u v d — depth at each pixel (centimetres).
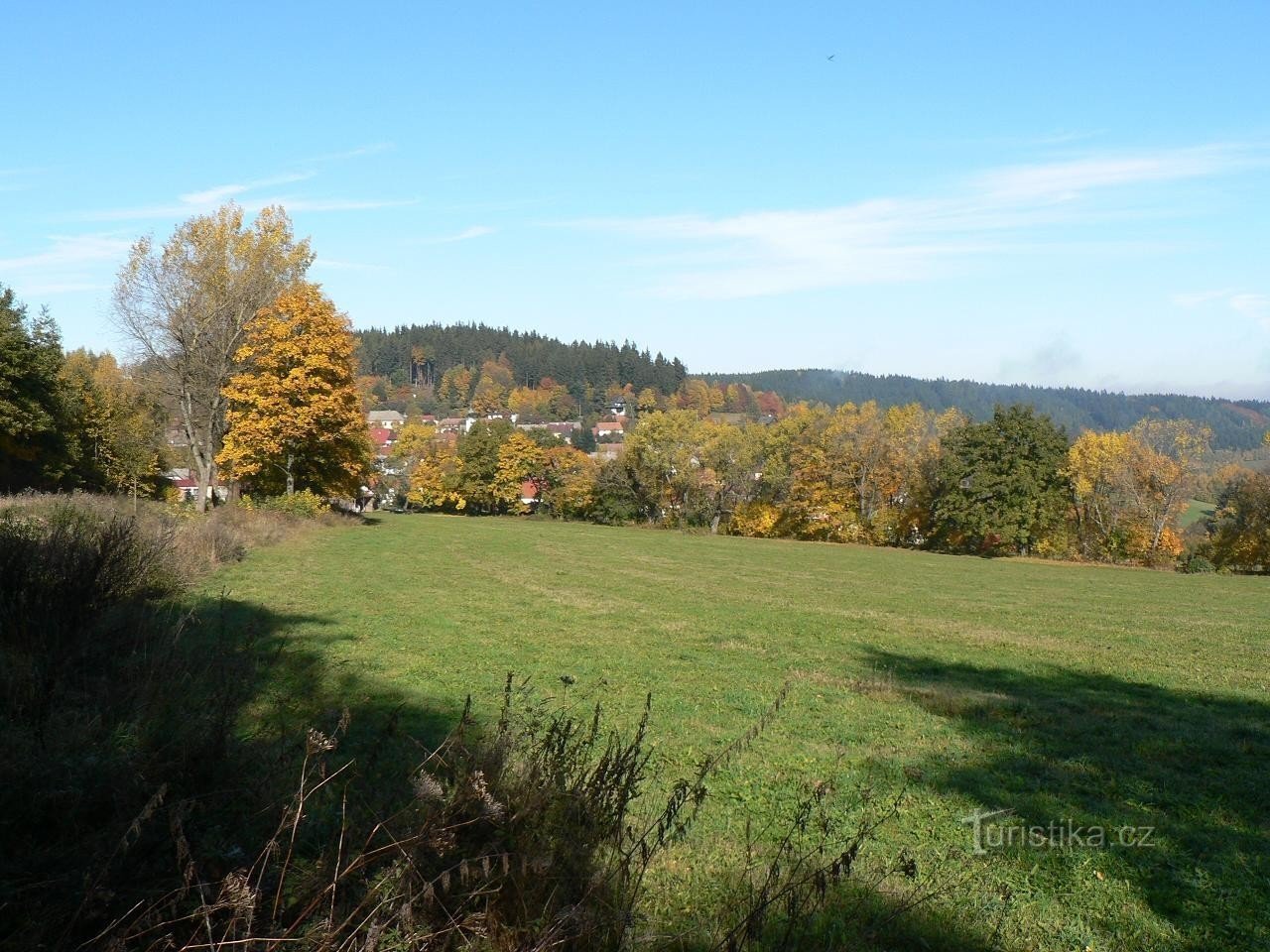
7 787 452
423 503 10412
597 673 1474
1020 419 7438
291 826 444
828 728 1148
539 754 493
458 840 414
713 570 4219
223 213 4538
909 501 8050
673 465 9000
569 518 9844
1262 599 3922
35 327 5125
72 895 377
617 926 421
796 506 8388
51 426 5091
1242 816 834
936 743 1089
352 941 372
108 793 459
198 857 410
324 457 5188
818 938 527
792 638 2050
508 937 397
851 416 8425
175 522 2661
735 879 604
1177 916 616
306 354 4741
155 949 363
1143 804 863
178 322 4434
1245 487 6969
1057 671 1723
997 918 598
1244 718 1312
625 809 488
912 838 744
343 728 477
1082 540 7638
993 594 3591
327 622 1856
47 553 1005
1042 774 961
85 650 820
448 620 2059
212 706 625
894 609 2809
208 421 4684
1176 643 2220
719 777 886
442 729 984
